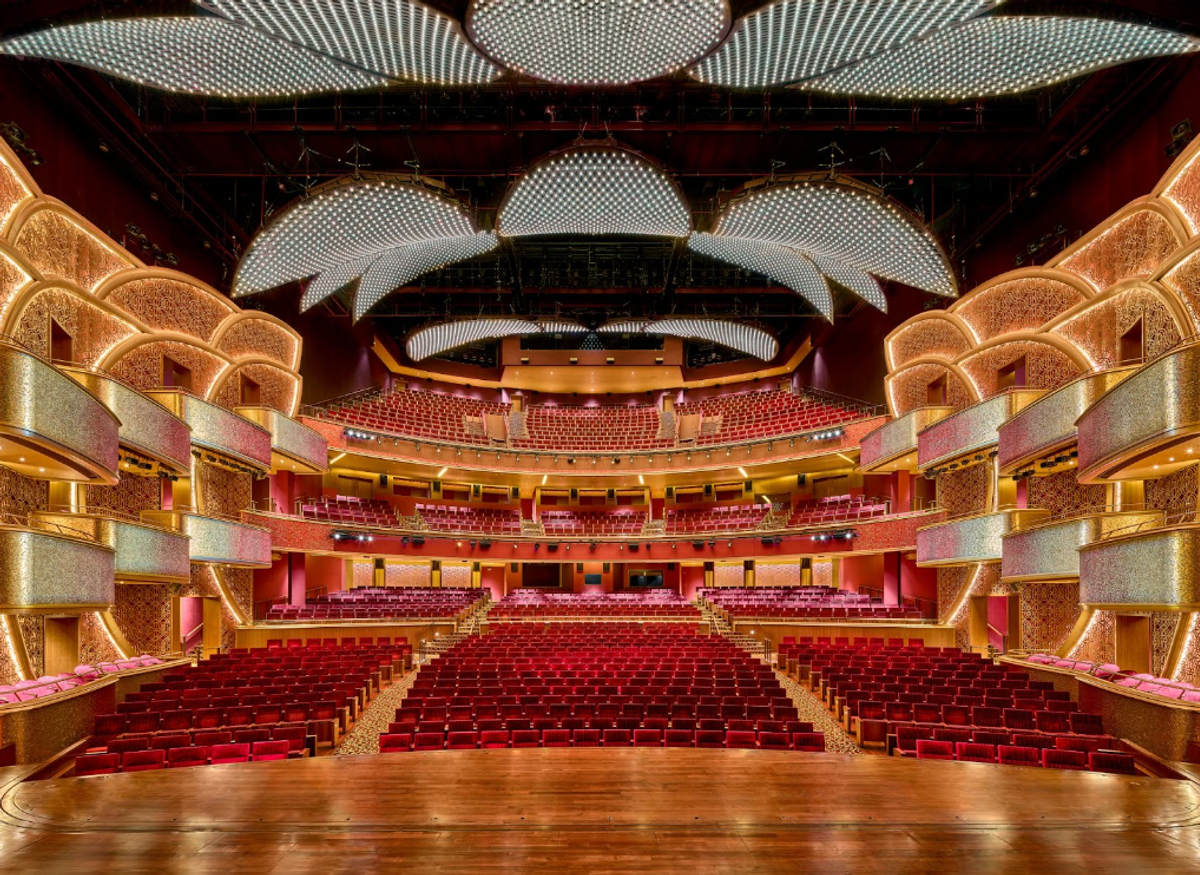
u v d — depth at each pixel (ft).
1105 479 44.86
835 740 42.93
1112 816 21.94
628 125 57.47
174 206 62.44
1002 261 70.33
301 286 82.89
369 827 21.02
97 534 43.88
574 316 96.12
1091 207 57.41
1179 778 31.32
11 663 40.52
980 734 38.27
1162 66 47.21
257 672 54.24
